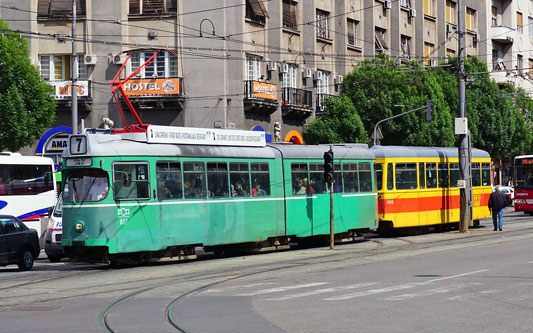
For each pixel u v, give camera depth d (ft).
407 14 196.13
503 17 245.86
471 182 114.11
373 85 154.81
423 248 83.87
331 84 165.37
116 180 70.03
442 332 36.47
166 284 56.80
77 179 70.79
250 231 80.64
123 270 68.23
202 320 40.88
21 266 74.18
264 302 46.73
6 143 113.91
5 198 97.71
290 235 85.87
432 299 46.88
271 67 144.97
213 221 76.84
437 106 158.51
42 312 44.21
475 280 55.83
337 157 92.73
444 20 213.25
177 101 132.87
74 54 111.65
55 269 74.90
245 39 139.54
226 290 52.75
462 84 109.70
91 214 69.41
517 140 205.77
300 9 154.81
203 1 134.62
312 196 88.58
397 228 107.14
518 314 41.34
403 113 141.69
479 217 120.26
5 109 111.86
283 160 85.66
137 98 132.46
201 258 80.79
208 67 134.10
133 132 72.79
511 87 216.54
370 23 178.50
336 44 166.91
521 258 71.20
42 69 136.46
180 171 74.33
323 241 93.61
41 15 136.05
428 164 108.99
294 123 155.22
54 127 136.56
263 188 82.89
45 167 103.24
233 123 136.05
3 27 114.21
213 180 77.36
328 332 36.88
